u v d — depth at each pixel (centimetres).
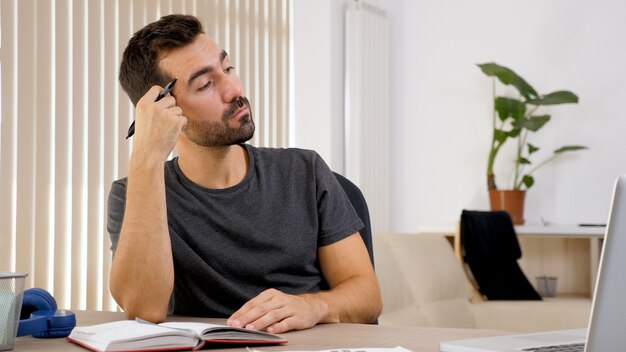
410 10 492
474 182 476
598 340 90
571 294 430
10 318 114
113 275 153
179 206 170
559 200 455
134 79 168
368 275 171
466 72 479
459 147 480
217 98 162
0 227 274
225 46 377
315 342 119
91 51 305
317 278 176
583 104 452
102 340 111
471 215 386
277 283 171
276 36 418
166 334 111
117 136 314
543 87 461
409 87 492
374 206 464
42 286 286
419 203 489
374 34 470
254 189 174
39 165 286
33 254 283
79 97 300
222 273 169
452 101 482
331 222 176
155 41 163
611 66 448
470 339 111
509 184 464
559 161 455
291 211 175
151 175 153
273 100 416
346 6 460
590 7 451
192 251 167
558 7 457
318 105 445
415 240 343
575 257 438
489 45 473
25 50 282
